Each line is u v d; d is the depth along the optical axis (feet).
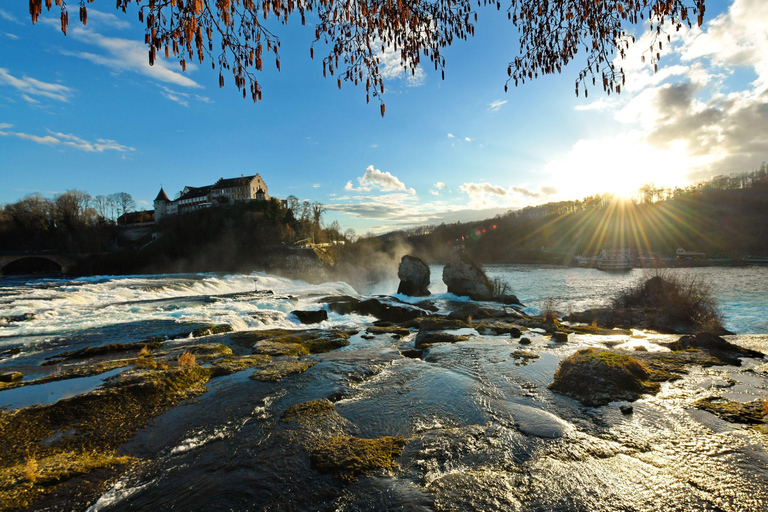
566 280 197.98
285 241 283.79
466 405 28.86
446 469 19.85
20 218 271.28
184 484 18.67
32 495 17.54
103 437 24.04
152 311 83.41
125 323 66.95
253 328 71.77
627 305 89.86
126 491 18.08
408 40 14.44
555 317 79.51
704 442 22.03
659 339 56.08
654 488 17.66
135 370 37.83
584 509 16.21
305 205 374.43
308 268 238.48
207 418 26.89
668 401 28.53
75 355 47.42
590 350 37.04
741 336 61.87
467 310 89.40
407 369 39.68
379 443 22.71
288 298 105.70
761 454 20.43
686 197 517.55
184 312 80.53
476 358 43.78
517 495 17.39
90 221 308.19
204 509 16.63
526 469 19.66
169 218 332.80
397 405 29.17
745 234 358.02
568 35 15.01
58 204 292.61
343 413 27.71
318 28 14.23
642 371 33.96
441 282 190.08
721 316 75.72
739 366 38.14
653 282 89.61
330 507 16.72
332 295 114.62
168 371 35.47
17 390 33.24
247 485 18.48
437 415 27.09
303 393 32.12
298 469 19.95
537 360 42.52
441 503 16.84
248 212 315.78
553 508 16.33
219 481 18.89
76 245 278.46
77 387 33.73
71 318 72.54
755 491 17.11
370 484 18.47
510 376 36.35
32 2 7.88
